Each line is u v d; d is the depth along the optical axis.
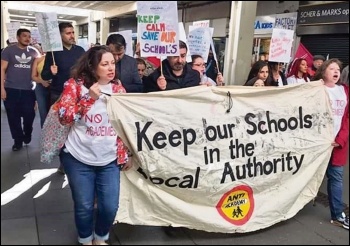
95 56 2.58
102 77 2.62
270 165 3.37
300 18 10.67
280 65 5.07
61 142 2.65
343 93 3.66
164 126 2.95
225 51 12.74
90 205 2.72
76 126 2.62
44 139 2.66
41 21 4.07
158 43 3.38
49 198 3.72
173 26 3.38
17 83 5.03
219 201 3.20
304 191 3.63
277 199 3.42
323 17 9.99
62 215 3.40
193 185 3.09
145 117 2.89
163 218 3.06
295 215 3.80
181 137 3.01
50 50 4.12
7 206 3.49
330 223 3.68
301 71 4.89
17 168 4.43
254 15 10.62
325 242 3.31
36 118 6.84
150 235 3.21
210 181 3.12
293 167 3.48
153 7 3.32
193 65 4.29
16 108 5.02
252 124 3.29
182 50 3.56
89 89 2.54
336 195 3.61
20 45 5.00
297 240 3.31
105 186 2.70
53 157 2.67
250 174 3.29
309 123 3.52
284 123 3.42
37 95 4.88
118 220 2.96
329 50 10.01
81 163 2.64
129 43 4.83
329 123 3.59
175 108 2.99
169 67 3.65
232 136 3.19
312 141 3.52
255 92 3.30
